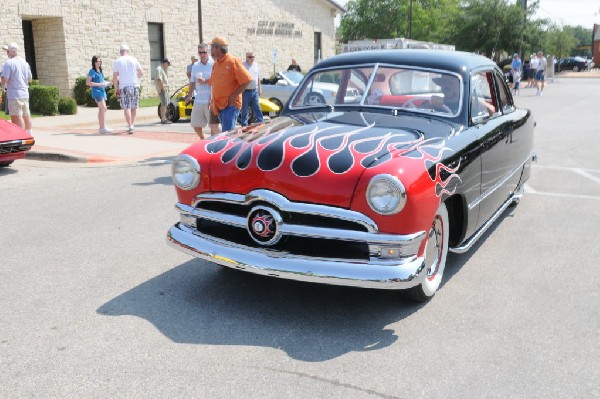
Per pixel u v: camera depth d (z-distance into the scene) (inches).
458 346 138.3
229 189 153.9
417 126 172.4
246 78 303.9
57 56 783.1
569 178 326.0
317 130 165.2
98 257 200.5
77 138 479.5
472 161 170.2
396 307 160.4
